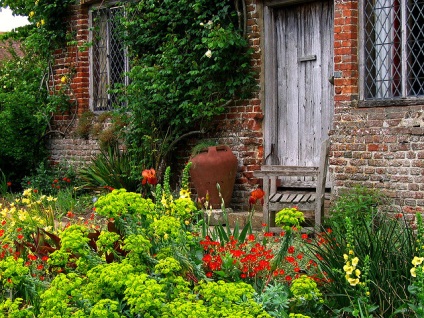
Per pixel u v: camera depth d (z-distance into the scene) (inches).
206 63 418.6
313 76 403.2
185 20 429.1
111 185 457.1
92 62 522.9
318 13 401.1
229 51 411.5
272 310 170.2
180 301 145.7
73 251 169.8
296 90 410.3
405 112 342.6
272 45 416.5
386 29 355.3
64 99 531.2
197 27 428.5
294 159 411.2
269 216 361.4
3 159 539.8
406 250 210.4
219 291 148.3
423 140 336.8
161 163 449.1
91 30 496.7
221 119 429.1
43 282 180.7
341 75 364.5
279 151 416.8
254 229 384.8
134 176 450.0
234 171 410.3
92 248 197.0
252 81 413.7
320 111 400.2
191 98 431.5
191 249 209.5
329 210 354.9
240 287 154.5
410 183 340.5
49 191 510.0
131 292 139.5
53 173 529.7
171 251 180.9
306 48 406.0
